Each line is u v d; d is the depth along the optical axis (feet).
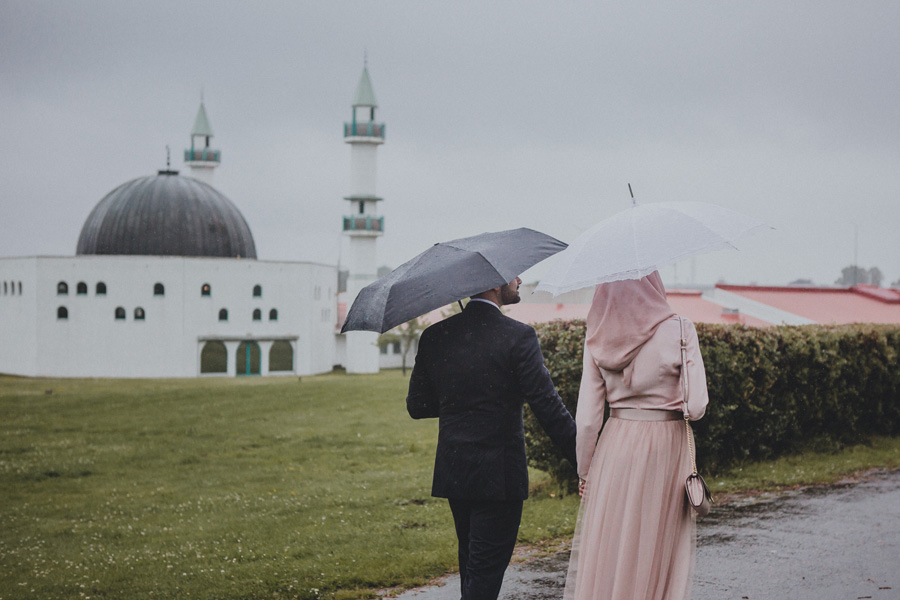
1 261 266.98
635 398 14.51
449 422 14.93
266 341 264.72
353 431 60.70
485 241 15.85
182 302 254.27
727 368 31.73
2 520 34.91
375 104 289.53
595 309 14.75
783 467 33.04
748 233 14.53
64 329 252.21
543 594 19.10
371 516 30.14
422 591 20.16
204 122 341.82
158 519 33.32
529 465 31.45
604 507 14.47
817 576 19.44
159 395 87.61
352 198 289.74
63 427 67.10
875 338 38.75
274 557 24.45
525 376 14.67
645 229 14.51
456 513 15.51
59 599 21.38
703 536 23.18
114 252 264.11
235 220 282.36
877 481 30.35
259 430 62.85
